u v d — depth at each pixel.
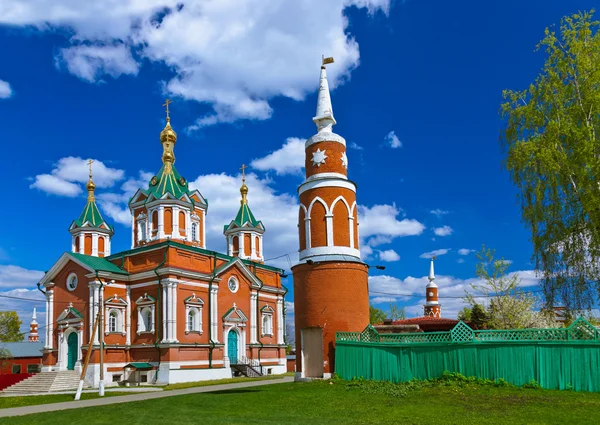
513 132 31.86
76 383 43.19
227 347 49.06
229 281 51.12
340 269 29.47
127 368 44.59
